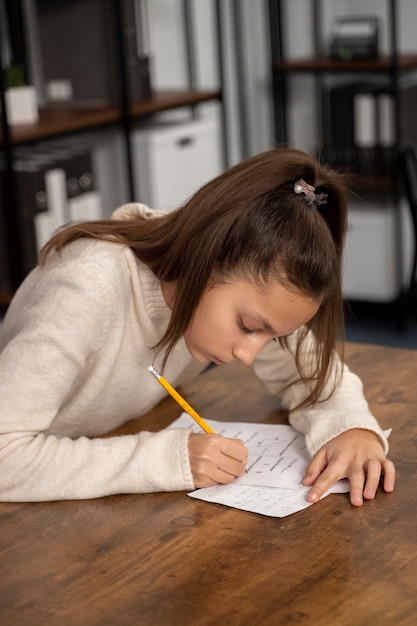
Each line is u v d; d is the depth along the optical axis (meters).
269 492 1.52
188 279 1.48
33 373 1.53
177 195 4.38
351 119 4.73
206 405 1.85
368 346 2.10
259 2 5.13
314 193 1.50
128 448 1.55
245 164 1.50
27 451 1.52
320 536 1.38
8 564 1.34
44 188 3.73
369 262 4.76
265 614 1.20
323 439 1.63
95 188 3.97
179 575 1.30
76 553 1.36
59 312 1.54
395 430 1.71
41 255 1.65
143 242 1.62
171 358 1.79
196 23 5.05
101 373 1.64
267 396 1.89
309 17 5.12
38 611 1.23
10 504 1.51
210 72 5.19
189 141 4.40
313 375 1.74
